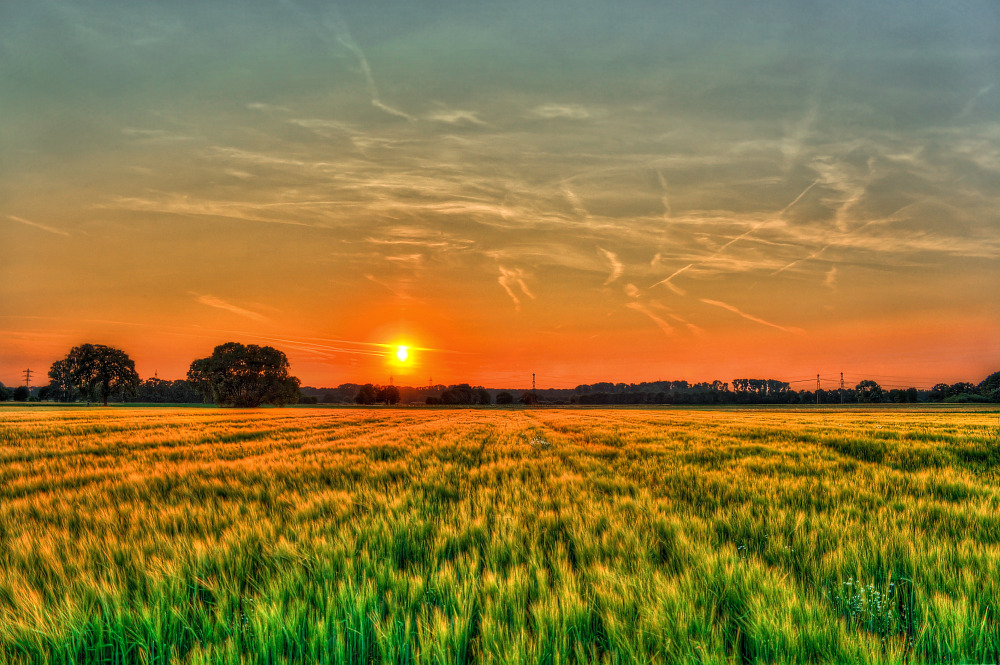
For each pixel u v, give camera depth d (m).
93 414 54.12
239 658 3.24
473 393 182.62
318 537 5.50
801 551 5.27
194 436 23.84
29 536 5.81
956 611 3.53
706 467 12.54
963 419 41.94
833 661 3.18
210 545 5.20
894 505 7.65
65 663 3.40
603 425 35.56
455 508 7.52
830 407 122.25
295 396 110.56
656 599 3.90
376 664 3.38
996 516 6.52
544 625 3.50
